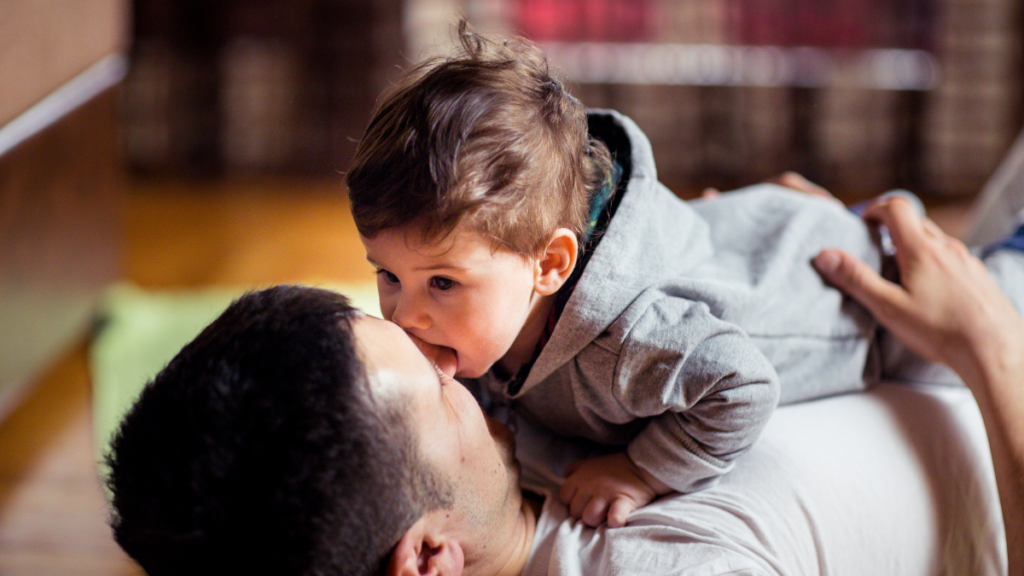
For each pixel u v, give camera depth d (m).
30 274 1.88
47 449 1.87
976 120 3.86
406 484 0.70
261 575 0.65
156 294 2.53
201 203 3.60
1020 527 0.84
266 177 4.05
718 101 3.99
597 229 0.91
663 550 0.81
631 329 0.84
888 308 1.01
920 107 3.90
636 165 0.94
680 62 3.98
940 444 1.01
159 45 3.93
